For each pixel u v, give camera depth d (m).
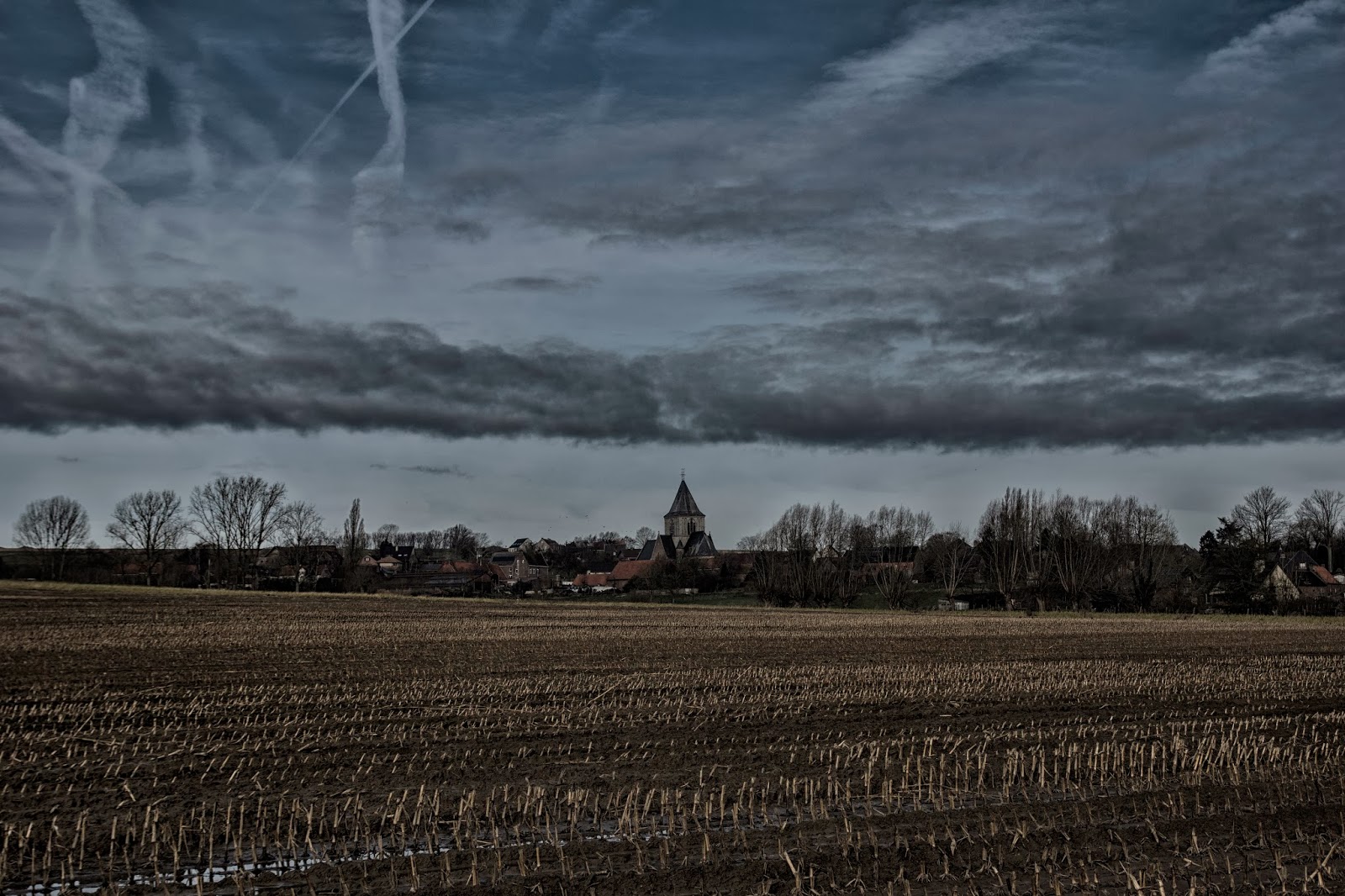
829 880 13.55
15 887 13.19
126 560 143.38
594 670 38.38
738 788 18.80
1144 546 120.06
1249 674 39.72
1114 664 43.09
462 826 15.98
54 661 38.78
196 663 38.97
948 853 14.73
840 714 27.89
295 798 17.61
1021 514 123.06
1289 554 141.25
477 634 57.22
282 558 155.12
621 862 14.28
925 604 113.06
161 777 19.17
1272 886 13.61
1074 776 20.09
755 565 120.69
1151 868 14.22
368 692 30.94
